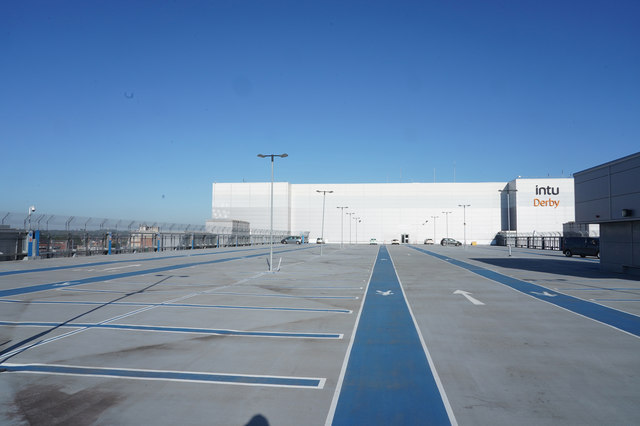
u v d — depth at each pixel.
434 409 5.82
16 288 17.88
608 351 8.73
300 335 10.03
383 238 91.62
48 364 7.70
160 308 13.41
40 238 35.81
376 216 92.19
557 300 15.55
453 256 45.09
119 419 5.47
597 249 42.12
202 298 15.52
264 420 5.46
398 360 8.07
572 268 29.69
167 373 7.27
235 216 93.81
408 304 14.58
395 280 22.03
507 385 6.75
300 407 5.88
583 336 10.04
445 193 90.25
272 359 8.10
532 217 82.19
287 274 24.91
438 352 8.64
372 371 7.43
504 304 14.63
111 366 7.62
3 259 32.28
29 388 6.54
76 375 7.14
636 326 11.17
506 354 8.50
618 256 25.47
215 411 5.73
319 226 94.06
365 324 11.31
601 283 20.80
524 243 77.12
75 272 24.84
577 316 12.53
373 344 9.24
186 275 23.80
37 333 10.02
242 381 6.89
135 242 49.72
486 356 8.36
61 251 37.66
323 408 5.84
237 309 13.35
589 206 25.86
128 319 11.68
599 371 7.46
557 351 8.73
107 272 25.08
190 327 10.76
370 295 16.66
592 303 14.89
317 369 7.53
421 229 90.56
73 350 8.59
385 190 92.25
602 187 24.38
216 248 65.31
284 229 92.00
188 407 5.86
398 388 6.62
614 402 6.08
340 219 93.19
